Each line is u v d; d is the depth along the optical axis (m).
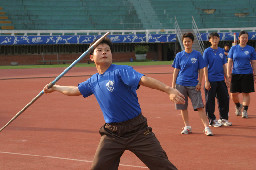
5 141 7.37
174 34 43.38
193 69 7.71
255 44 46.09
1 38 38.91
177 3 50.47
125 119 3.81
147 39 43.03
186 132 7.84
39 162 5.91
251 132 7.91
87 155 6.30
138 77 3.57
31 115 10.46
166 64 36.34
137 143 3.80
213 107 8.59
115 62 42.41
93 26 46.47
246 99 9.58
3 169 5.57
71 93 4.04
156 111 10.88
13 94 15.58
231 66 9.70
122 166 5.64
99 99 3.90
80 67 34.31
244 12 50.97
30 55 42.06
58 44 42.59
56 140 7.41
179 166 5.63
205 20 49.06
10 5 45.28
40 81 21.31
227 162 5.80
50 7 46.97
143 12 48.81
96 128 8.59
